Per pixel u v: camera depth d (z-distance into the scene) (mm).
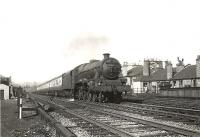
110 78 24234
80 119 13023
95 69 25250
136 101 27359
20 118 13938
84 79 27172
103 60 24469
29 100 33094
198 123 11148
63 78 37531
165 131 9516
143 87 57094
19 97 14695
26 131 10273
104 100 24781
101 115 14531
